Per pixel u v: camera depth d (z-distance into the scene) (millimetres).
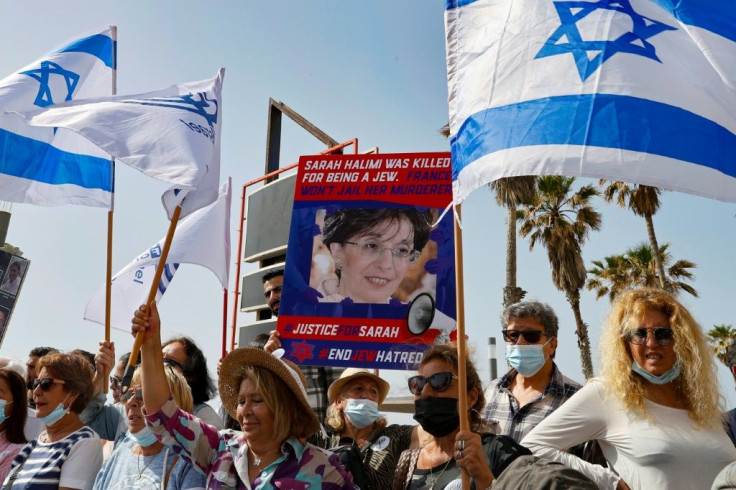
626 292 4094
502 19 4129
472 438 3465
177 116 5121
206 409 5559
